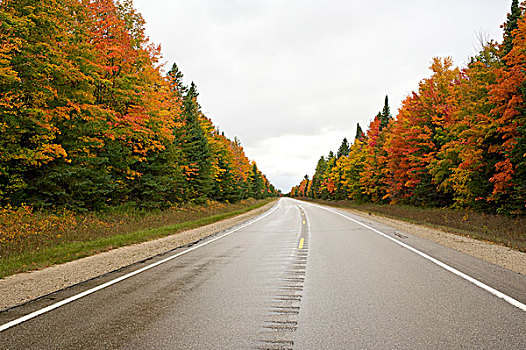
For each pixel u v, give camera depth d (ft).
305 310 14.51
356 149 157.48
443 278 19.58
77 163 51.65
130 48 56.59
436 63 84.74
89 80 49.32
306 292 17.25
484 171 59.00
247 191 219.82
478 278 19.45
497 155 56.95
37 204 45.70
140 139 61.82
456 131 63.52
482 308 14.30
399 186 101.96
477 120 56.49
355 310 14.39
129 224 53.72
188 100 107.86
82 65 47.24
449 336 11.56
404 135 94.73
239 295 16.88
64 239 37.65
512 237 40.70
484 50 67.36
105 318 13.73
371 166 134.10
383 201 132.46
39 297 16.89
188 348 10.89
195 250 31.86
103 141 57.11
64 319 13.65
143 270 23.13
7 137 40.37
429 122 85.87
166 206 81.56
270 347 10.88
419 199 92.68
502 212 56.03
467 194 63.72
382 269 22.27
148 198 73.10
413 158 87.10
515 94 49.96
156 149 71.77
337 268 22.85
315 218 73.92
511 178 51.34
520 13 58.44
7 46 35.68
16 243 33.01
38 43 39.55
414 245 32.89
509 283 18.29
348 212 98.27
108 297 16.76
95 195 56.29
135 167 71.10
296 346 10.94
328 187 228.22
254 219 74.49
